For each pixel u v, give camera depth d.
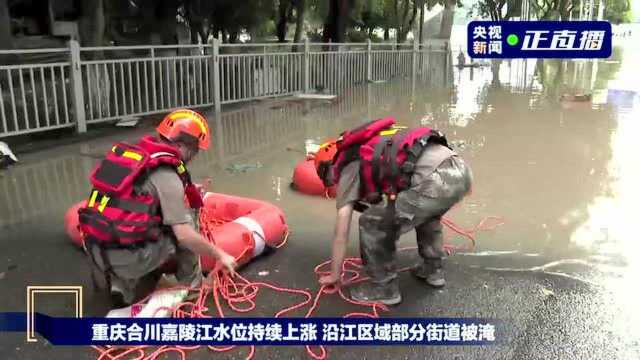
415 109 10.20
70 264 3.66
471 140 7.33
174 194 2.67
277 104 10.65
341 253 3.02
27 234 4.16
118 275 2.74
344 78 13.91
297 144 7.23
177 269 3.04
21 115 7.69
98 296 3.21
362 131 2.88
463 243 3.95
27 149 6.72
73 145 7.00
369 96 12.02
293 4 18.52
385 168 2.80
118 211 2.63
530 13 35.22
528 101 11.20
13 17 12.49
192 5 15.02
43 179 5.57
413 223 2.92
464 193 2.95
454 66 22.17
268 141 7.42
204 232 3.36
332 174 3.05
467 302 3.12
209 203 4.14
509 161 6.18
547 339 2.76
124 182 2.60
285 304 3.11
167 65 8.73
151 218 2.68
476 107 10.45
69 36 13.30
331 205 4.78
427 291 3.25
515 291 3.24
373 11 25.16
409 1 26.53
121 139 7.34
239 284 3.34
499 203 4.77
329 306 3.09
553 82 15.20
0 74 7.94
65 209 4.71
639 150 6.61
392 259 3.05
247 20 16.48
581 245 3.89
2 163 6.03
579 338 2.77
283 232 3.89
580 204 4.74
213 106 9.84
